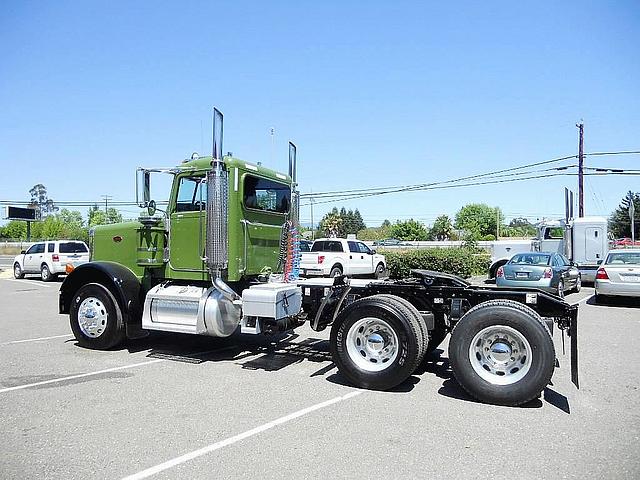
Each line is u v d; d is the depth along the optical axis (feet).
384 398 19.34
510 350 18.81
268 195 28.25
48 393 19.60
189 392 19.80
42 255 78.84
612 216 273.75
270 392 19.90
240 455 14.01
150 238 27.17
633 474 12.99
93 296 27.40
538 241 79.15
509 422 16.83
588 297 55.42
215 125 24.59
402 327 19.81
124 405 18.21
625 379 22.26
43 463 13.46
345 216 385.09
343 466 13.37
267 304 23.24
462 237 322.55
